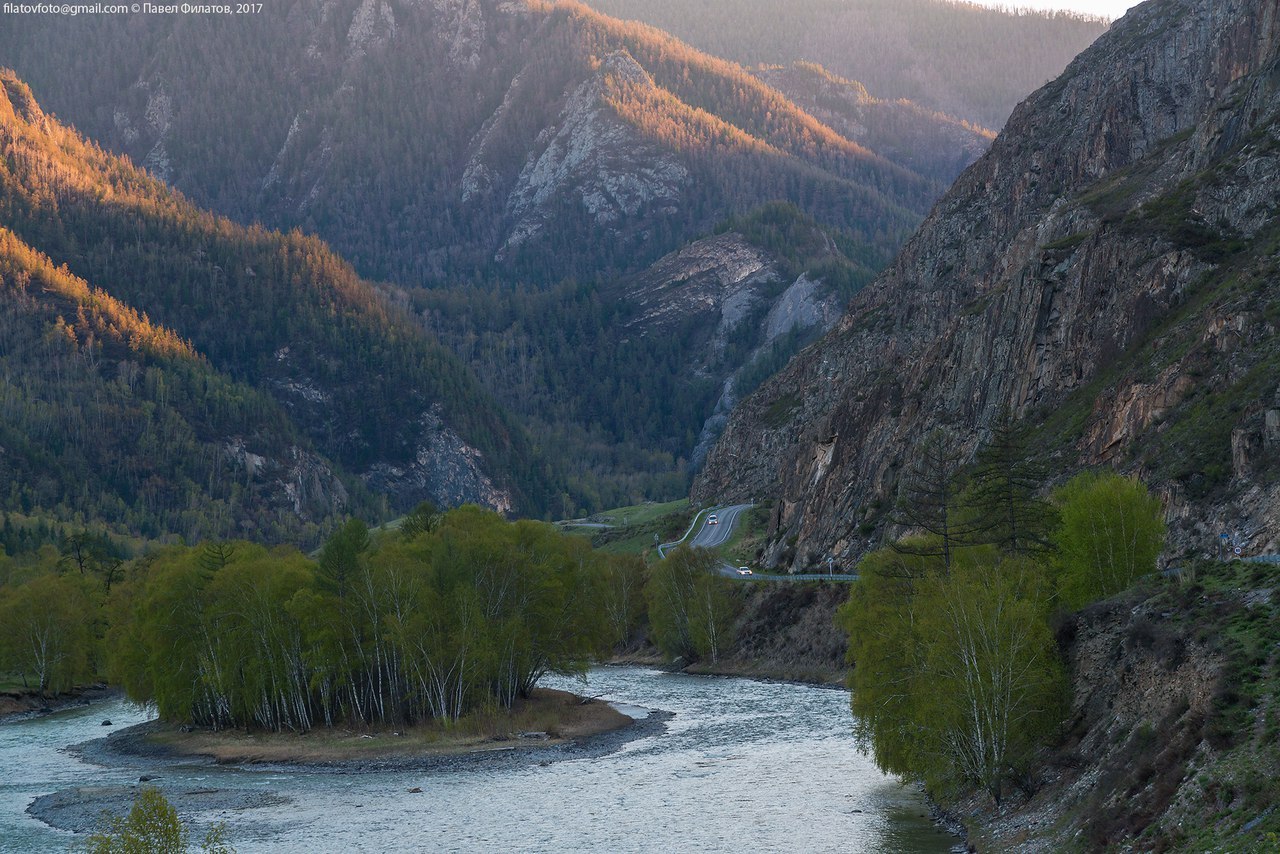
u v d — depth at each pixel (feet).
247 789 273.33
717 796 241.96
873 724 224.33
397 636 323.98
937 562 263.70
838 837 202.90
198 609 355.97
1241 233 415.64
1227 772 142.92
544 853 201.16
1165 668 179.42
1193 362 357.41
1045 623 208.03
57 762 327.26
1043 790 189.06
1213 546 289.12
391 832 222.07
